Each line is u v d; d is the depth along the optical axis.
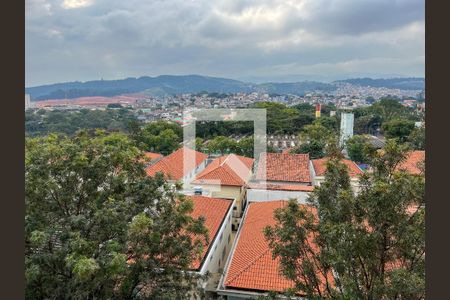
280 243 7.62
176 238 8.73
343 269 6.34
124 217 7.95
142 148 12.07
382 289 5.97
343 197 6.54
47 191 8.06
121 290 7.94
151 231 7.98
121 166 9.38
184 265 8.44
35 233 6.41
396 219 6.10
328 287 7.07
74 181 8.52
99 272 6.45
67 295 6.84
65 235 7.04
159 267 8.23
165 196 9.28
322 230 6.62
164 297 7.68
